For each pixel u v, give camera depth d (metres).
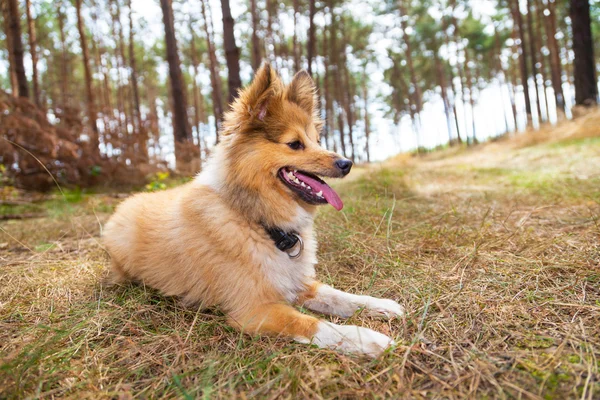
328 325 0.46
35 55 3.41
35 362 0.41
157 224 0.60
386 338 0.43
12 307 0.55
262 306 0.50
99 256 0.78
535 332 0.42
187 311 0.54
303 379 0.38
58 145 1.79
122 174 2.13
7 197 1.52
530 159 2.06
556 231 0.74
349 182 1.54
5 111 1.64
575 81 3.02
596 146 1.92
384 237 0.80
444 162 2.80
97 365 0.41
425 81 7.92
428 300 0.49
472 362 0.38
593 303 0.47
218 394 0.36
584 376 0.34
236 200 0.54
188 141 2.27
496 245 0.70
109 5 4.65
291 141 0.56
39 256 0.78
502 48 6.51
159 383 0.38
